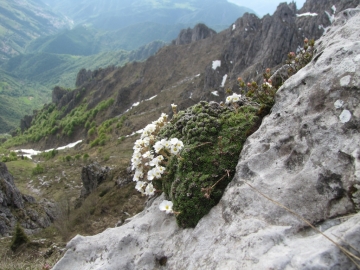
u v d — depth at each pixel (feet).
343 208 11.01
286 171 13.69
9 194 93.25
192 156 16.75
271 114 16.74
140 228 17.58
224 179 16.02
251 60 327.06
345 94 13.12
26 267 30.42
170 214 17.52
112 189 86.33
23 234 54.39
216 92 291.58
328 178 11.86
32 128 581.94
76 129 461.37
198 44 492.13
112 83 541.34
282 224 11.76
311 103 14.42
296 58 21.93
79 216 76.48
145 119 339.98
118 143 293.43
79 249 18.57
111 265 16.08
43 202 110.52
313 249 9.77
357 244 9.19
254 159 14.96
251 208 13.16
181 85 408.05
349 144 11.96
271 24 307.78
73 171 224.12
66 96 604.49
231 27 454.40
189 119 19.04
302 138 13.92
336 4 314.35
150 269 15.11
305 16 338.13
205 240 13.78
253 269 10.30
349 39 16.01
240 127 17.69
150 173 16.96
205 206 15.49
